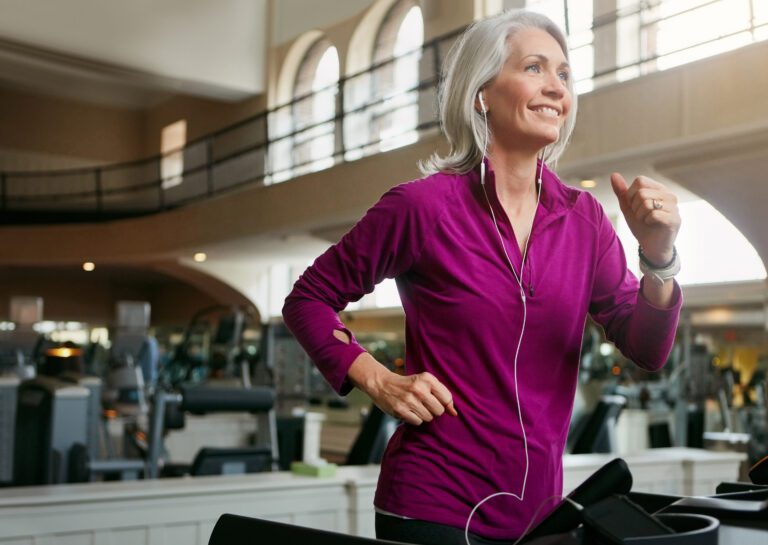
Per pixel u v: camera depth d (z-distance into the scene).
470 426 1.17
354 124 12.91
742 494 1.10
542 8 10.16
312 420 8.08
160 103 18.09
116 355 6.81
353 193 10.77
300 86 14.14
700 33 8.38
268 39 14.35
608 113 7.76
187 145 14.98
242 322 9.64
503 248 1.22
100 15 12.51
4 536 2.69
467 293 1.21
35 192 18.17
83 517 2.83
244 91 14.15
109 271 18.56
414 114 12.01
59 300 19.98
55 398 4.40
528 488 1.18
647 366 1.29
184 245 14.30
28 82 17.78
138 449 6.13
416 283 1.26
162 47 13.20
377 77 12.77
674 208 1.14
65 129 18.38
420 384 1.13
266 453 4.84
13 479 4.57
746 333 9.36
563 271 1.25
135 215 17.09
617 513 0.84
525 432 1.18
